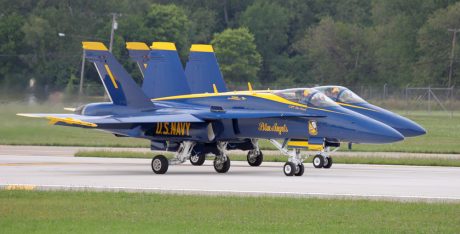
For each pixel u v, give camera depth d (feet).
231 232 174.09
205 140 320.29
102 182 271.49
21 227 178.29
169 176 301.02
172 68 370.94
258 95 327.47
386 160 388.37
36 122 545.44
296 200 218.79
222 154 325.21
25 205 208.54
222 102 338.95
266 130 316.40
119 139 558.15
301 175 308.19
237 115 314.96
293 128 310.86
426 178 296.71
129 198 221.46
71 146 497.46
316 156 354.74
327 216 194.70
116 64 340.18
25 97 628.69
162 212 199.00
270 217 192.95
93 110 346.54
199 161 364.17
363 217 193.57
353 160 390.42
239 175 309.22
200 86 415.64
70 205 209.05
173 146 324.80
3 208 203.31
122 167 345.51
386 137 302.25
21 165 350.64
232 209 203.82
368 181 281.54
